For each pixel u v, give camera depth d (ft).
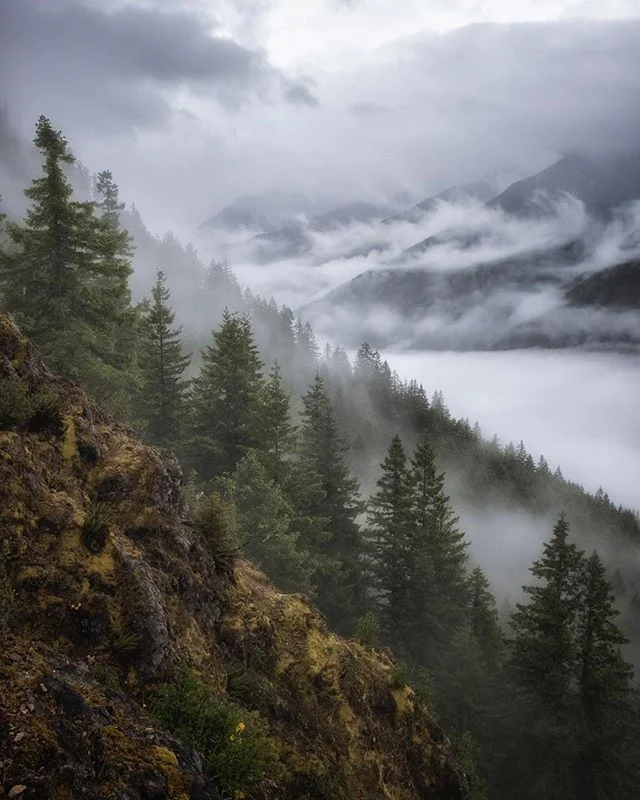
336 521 111.45
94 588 25.49
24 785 14.14
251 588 40.37
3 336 35.65
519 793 76.74
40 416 32.63
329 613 98.37
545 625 82.64
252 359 114.11
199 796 18.81
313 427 117.60
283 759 28.40
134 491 34.40
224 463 108.27
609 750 75.92
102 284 71.46
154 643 25.38
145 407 106.63
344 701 37.29
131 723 20.02
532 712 79.97
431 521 112.98
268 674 34.35
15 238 65.16
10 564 23.97
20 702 16.88
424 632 104.22
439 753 43.65
